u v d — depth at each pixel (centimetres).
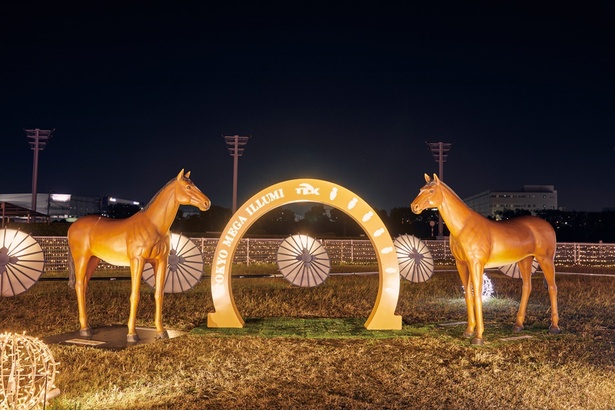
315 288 1472
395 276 920
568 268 2294
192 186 835
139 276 812
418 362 696
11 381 489
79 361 692
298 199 938
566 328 937
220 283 930
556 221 5303
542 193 10006
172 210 838
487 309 1148
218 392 573
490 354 738
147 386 589
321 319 1015
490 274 1891
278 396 559
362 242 2783
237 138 3281
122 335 853
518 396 565
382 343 805
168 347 770
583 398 556
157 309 845
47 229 2314
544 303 1232
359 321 993
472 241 826
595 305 1202
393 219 5428
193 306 1148
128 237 813
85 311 859
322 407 528
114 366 673
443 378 625
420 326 942
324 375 635
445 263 2595
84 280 858
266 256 2517
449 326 944
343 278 1773
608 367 680
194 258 1209
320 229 5356
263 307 1151
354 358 711
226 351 750
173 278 1182
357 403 537
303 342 808
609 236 4984
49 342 803
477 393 571
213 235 3528
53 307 1129
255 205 938
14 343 501
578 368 671
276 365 675
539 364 692
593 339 850
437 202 839
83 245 845
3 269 1040
